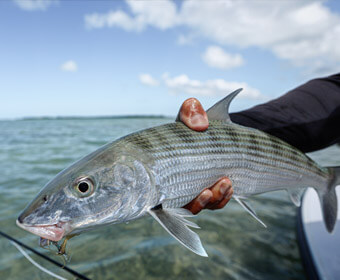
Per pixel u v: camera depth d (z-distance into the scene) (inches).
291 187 18.3
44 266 23.1
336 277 17.7
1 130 221.8
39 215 10.7
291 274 21.2
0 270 22.4
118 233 28.9
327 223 19.1
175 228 11.8
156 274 22.0
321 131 18.3
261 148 16.5
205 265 22.9
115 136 140.4
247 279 20.9
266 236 26.9
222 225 29.6
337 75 20.5
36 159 71.1
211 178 14.4
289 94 19.9
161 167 12.9
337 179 20.2
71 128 240.4
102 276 21.8
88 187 11.4
